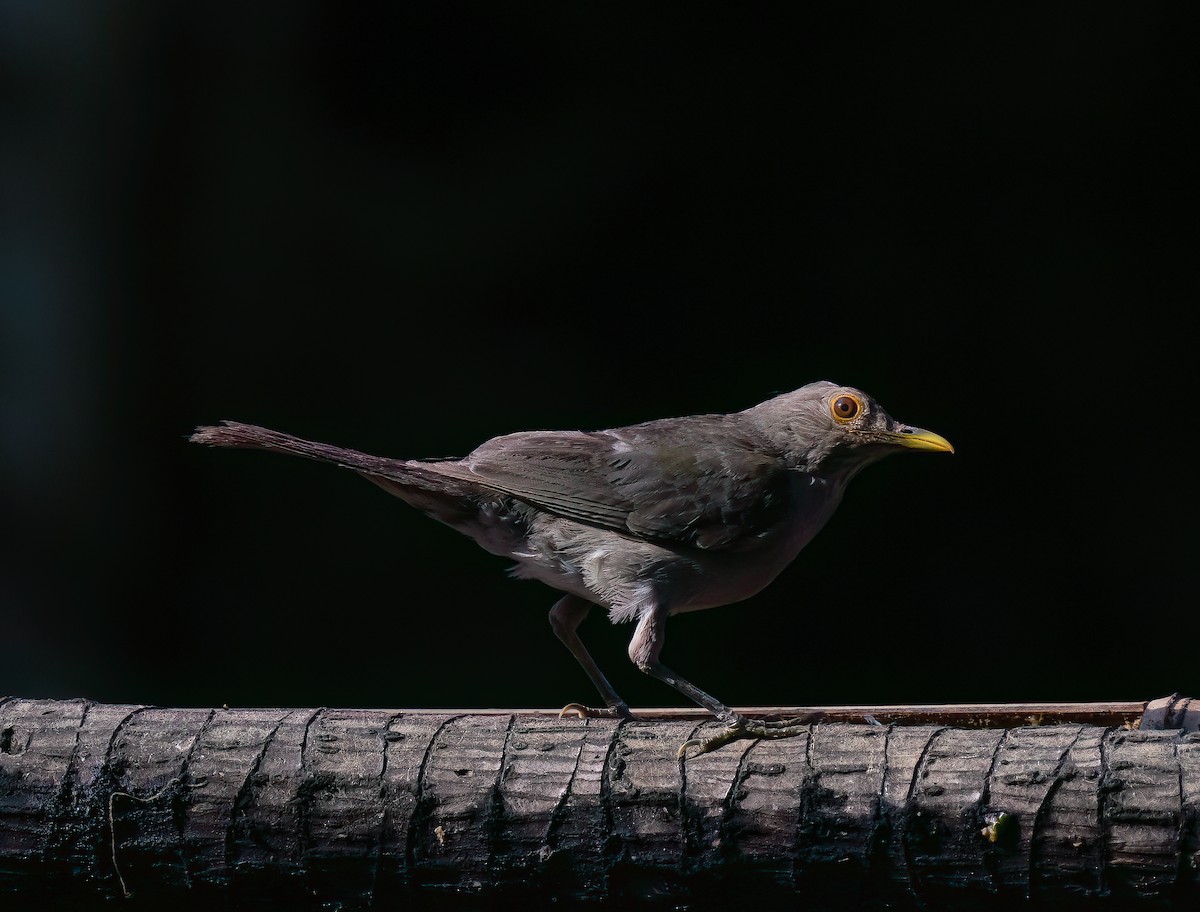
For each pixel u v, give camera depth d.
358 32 14.65
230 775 4.76
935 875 4.39
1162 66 15.19
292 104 14.63
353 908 4.78
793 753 4.59
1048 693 14.71
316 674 14.26
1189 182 15.25
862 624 15.14
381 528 14.70
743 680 14.70
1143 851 4.17
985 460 15.45
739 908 4.58
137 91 14.02
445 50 14.94
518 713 5.40
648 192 15.47
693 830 4.54
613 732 4.79
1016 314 15.52
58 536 13.80
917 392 15.56
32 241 13.70
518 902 4.70
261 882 4.79
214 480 14.34
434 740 4.80
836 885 4.48
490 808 4.64
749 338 15.56
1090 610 15.02
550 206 15.26
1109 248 15.45
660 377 15.42
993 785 4.34
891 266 15.59
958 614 15.12
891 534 15.34
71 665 13.58
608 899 4.64
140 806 4.78
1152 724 6.02
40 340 13.74
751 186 15.51
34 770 4.85
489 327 15.26
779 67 15.45
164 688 13.85
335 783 4.72
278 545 14.46
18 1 13.48
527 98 15.14
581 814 4.60
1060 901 4.30
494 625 14.62
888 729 4.65
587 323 15.38
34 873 4.86
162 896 4.88
